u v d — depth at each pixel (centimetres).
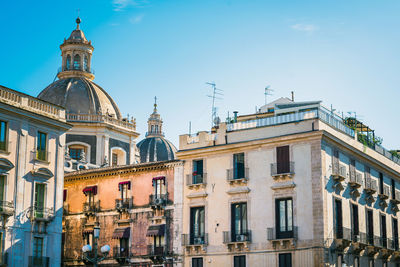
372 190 5553
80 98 7606
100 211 5869
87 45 8212
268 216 4962
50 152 5072
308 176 4853
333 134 5100
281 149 5028
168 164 5562
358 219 5300
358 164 5497
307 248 4725
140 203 5653
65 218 6069
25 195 4797
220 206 5219
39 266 4788
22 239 4712
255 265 4934
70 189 6128
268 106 6209
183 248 5316
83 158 7081
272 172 5003
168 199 5512
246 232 5038
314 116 4956
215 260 5131
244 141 5203
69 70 8062
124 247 5666
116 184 5850
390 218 6003
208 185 5322
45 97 7631
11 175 4700
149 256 5444
